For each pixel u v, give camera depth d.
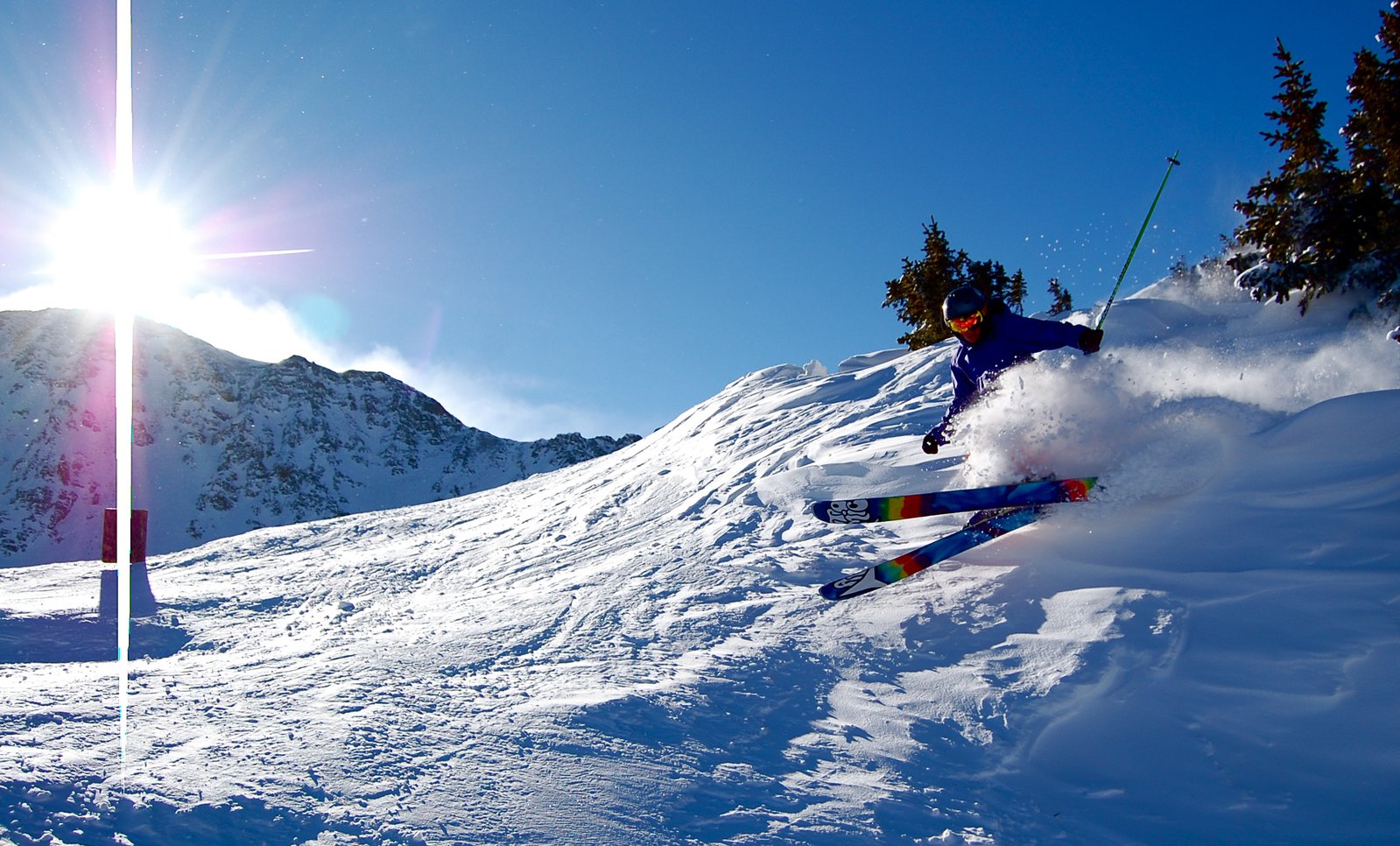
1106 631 3.79
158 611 7.07
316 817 2.38
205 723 3.10
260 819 2.35
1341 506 4.21
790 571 5.36
